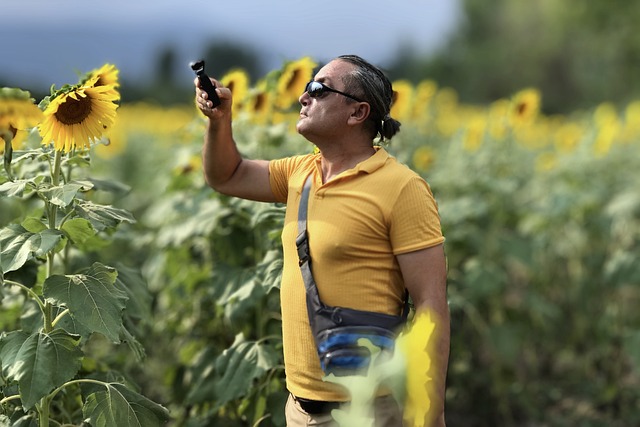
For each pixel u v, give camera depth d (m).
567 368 14.60
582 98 75.75
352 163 6.16
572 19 64.06
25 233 6.40
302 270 5.94
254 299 8.41
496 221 13.59
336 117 6.06
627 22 59.72
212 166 6.96
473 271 12.11
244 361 8.05
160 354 12.97
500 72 85.62
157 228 14.44
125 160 24.25
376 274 5.84
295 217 6.21
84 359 7.77
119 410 6.61
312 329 5.85
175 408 10.31
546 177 17.89
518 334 12.04
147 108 35.56
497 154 14.77
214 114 6.70
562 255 15.69
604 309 14.55
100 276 6.58
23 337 6.46
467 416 12.49
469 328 13.03
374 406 5.78
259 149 9.72
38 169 8.01
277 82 9.77
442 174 14.30
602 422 12.62
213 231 9.87
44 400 6.51
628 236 15.23
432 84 14.90
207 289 10.05
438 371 5.65
